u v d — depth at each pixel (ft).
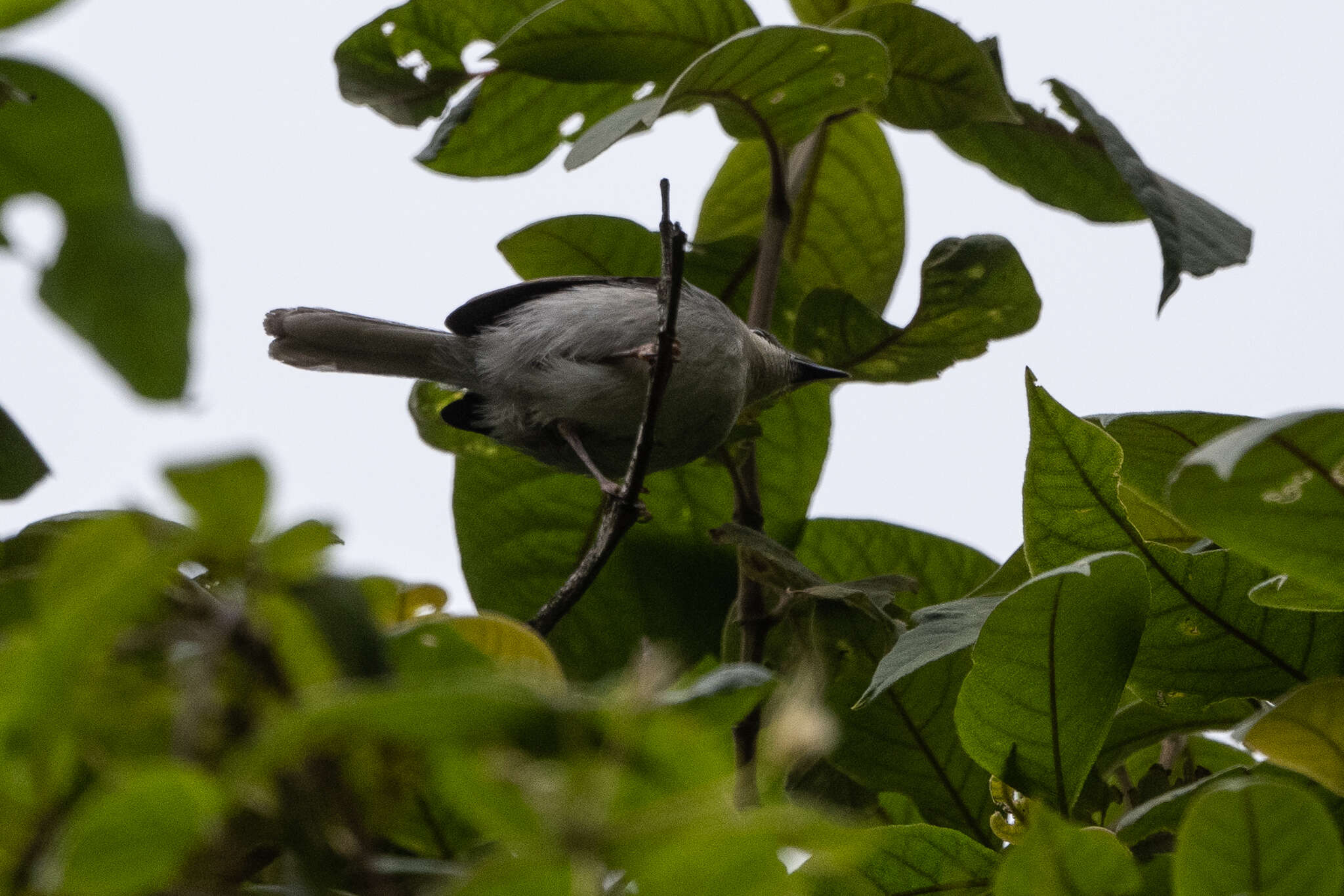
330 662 8.51
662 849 7.56
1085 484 18.40
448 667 10.66
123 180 7.58
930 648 17.76
